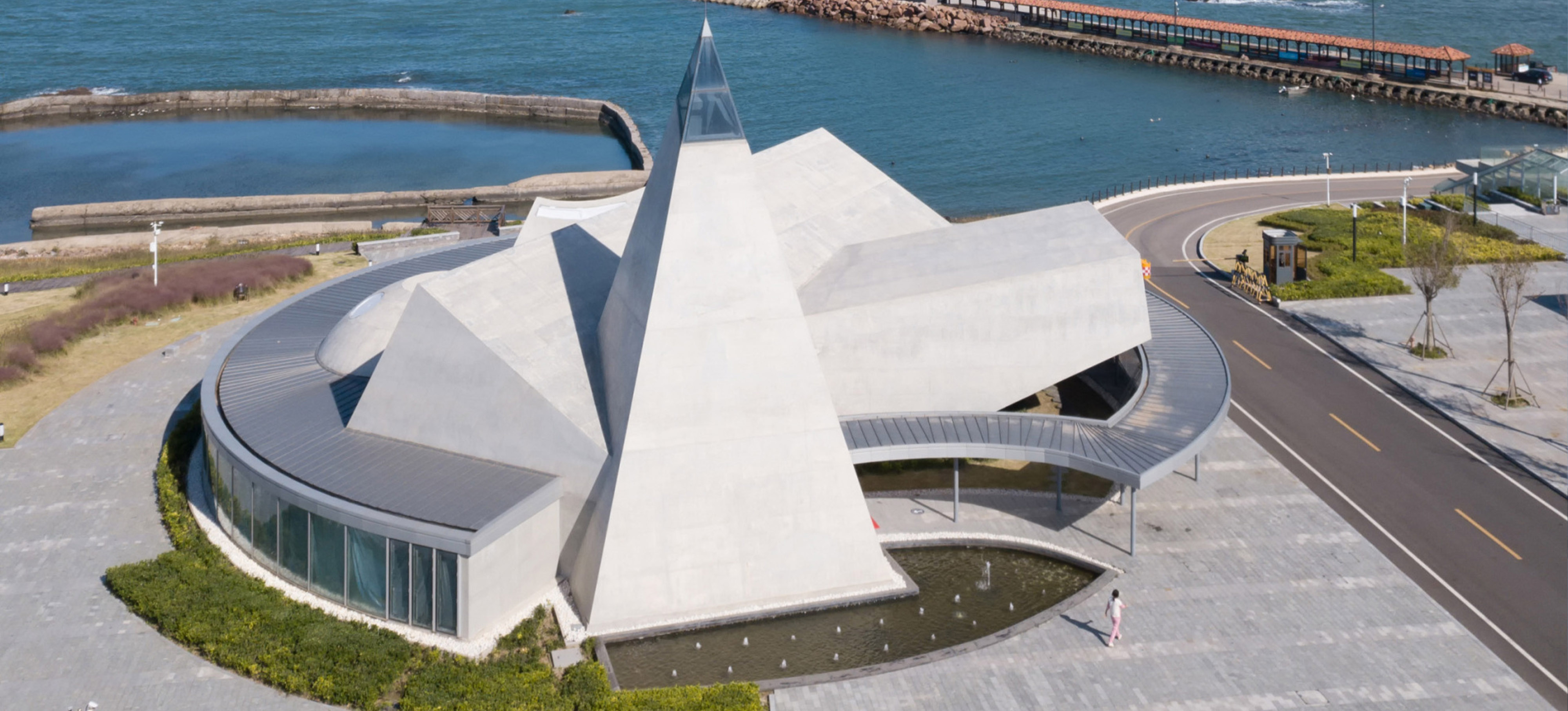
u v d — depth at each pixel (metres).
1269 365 70.69
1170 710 40.41
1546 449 59.03
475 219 103.25
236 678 42.25
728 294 45.22
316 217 118.19
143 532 52.81
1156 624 45.28
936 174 128.25
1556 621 45.16
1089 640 44.38
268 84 182.12
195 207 116.81
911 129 146.00
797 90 166.88
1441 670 42.41
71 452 60.69
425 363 50.06
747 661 44.12
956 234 62.31
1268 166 127.44
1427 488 55.62
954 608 47.28
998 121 149.50
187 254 97.62
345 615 46.03
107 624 45.59
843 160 69.25
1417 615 45.72
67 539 52.06
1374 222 97.38
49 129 160.25
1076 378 69.62
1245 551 50.41
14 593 47.66
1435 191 105.31
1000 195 120.50
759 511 46.41
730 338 45.31
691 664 43.97
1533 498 54.47
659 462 45.16
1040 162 131.88
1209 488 55.97
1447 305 79.25
